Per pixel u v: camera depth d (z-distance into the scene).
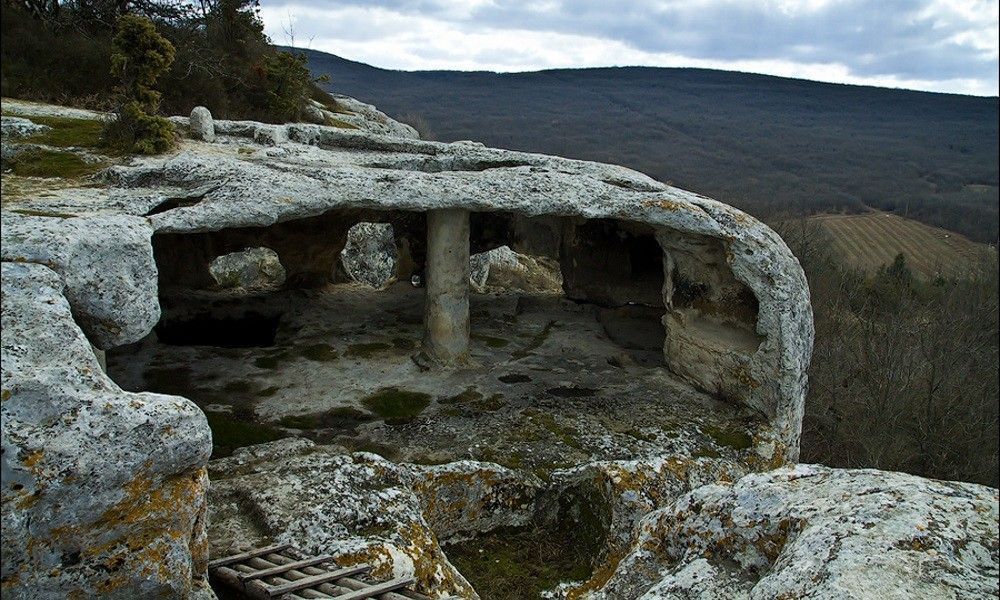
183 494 5.68
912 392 19.84
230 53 21.06
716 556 5.55
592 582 7.95
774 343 11.41
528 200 10.93
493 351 14.18
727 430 11.37
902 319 20.98
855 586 4.23
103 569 5.30
